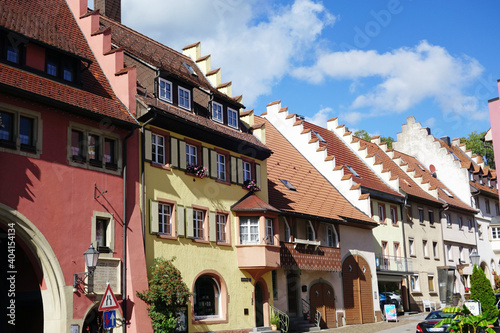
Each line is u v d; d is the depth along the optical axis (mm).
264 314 30234
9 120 19766
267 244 29203
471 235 57281
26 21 22094
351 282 37625
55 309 20031
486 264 59281
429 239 49938
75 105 21359
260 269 29172
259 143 31812
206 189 27781
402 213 46344
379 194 43469
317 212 35094
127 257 22812
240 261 28859
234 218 29297
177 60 31203
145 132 24672
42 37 21797
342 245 37250
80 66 22750
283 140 42312
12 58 20578
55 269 20094
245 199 29984
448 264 52344
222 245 28141
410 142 61406
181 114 26672
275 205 32406
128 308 22453
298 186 36906
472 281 28406
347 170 43094
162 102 26125
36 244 19750
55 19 24406
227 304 27719
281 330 30500
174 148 26109
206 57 32812
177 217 25672
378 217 42938
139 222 23594
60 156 20969
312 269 33188
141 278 23047
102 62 24969
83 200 21516
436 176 59406
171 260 24391
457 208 54156
